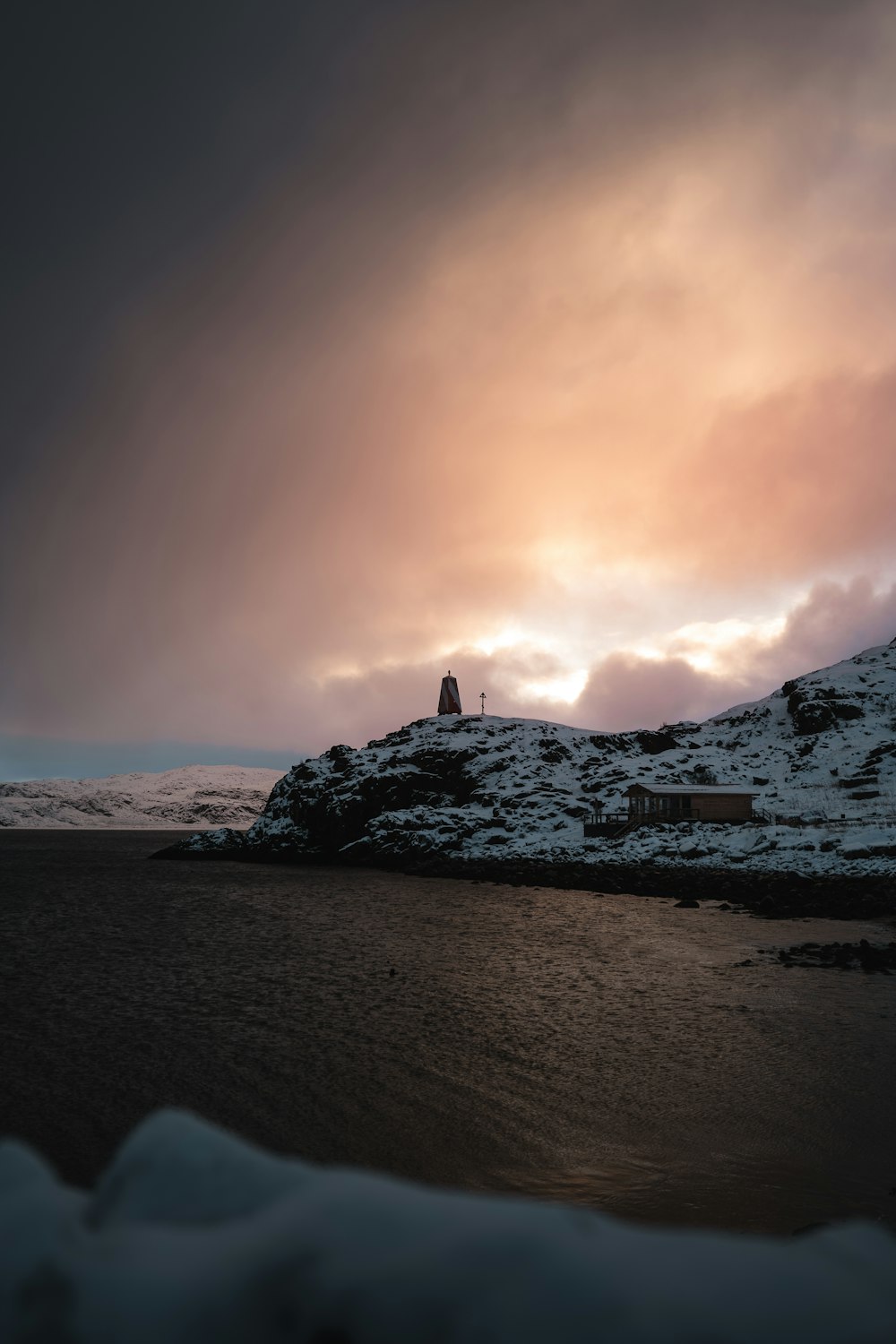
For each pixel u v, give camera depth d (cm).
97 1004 2170
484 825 8550
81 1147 1191
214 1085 1452
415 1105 1334
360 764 10712
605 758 10000
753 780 8262
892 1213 902
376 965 2741
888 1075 1390
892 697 9775
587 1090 1391
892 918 3538
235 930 3759
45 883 6956
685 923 3594
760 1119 1220
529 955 2872
